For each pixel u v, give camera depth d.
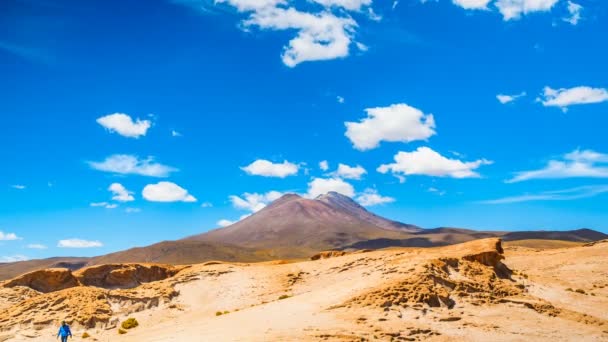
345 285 61.12
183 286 88.25
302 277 86.81
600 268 84.88
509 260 101.06
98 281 94.38
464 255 67.19
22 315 70.00
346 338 39.91
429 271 57.41
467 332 46.16
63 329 49.19
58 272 89.06
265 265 100.62
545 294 63.91
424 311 50.03
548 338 46.25
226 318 53.06
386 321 46.44
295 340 39.38
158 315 77.12
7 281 86.94
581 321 52.78
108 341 52.78
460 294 55.59
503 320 50.53
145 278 97.81
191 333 46.78
